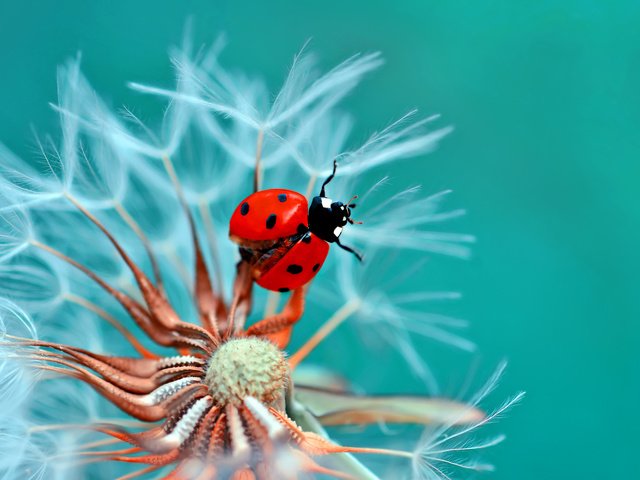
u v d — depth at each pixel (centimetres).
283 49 16
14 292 11
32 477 10
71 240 12
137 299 12
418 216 13
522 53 16
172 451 11
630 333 15
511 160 16
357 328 13
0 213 11
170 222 13
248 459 10
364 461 11
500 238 15
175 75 11
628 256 15
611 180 16
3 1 15
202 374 11
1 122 15
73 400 11
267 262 11
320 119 12
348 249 12
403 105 16
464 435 11
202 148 13
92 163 11
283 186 13
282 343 11
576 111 16
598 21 16
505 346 15
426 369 14
